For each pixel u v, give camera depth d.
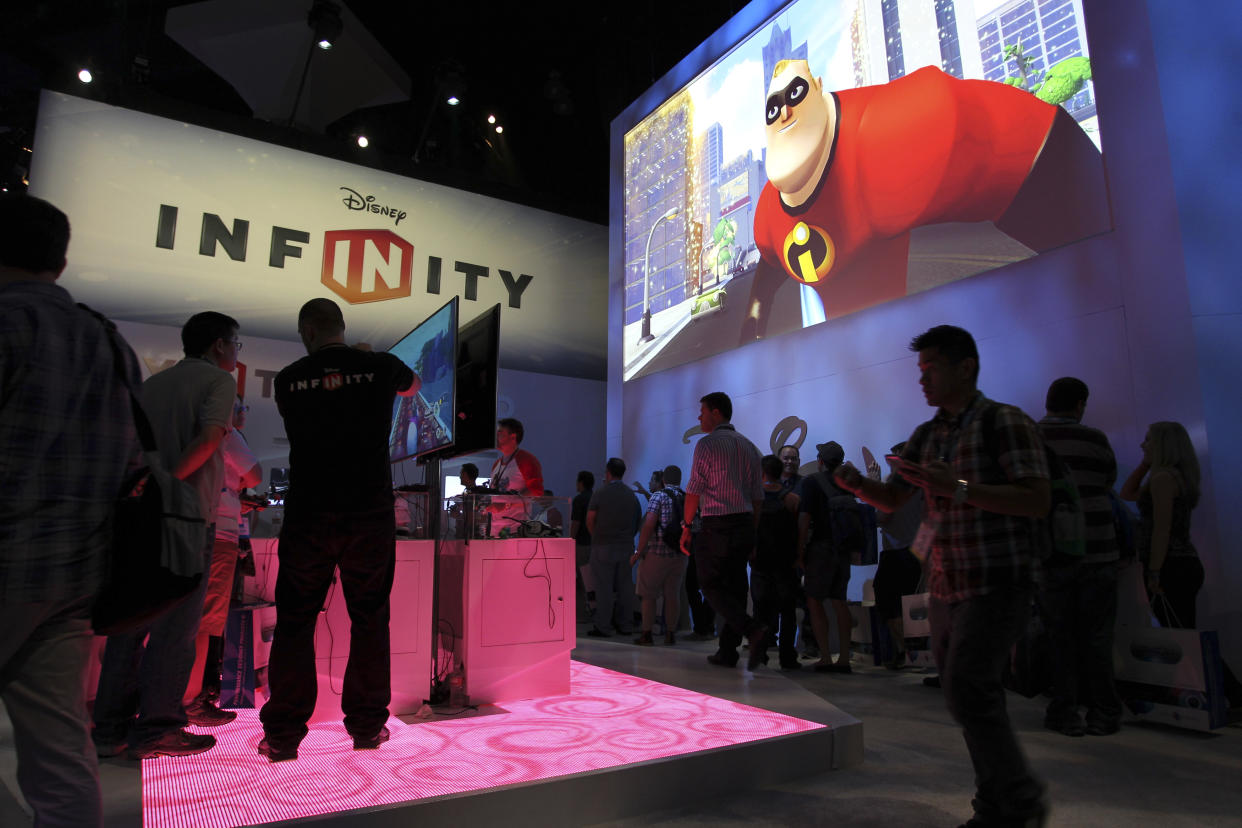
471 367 3.21
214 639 2.78
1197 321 3.64
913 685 3.99
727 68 7.18
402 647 2.76
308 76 9.40
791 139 6.31
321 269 8.77
